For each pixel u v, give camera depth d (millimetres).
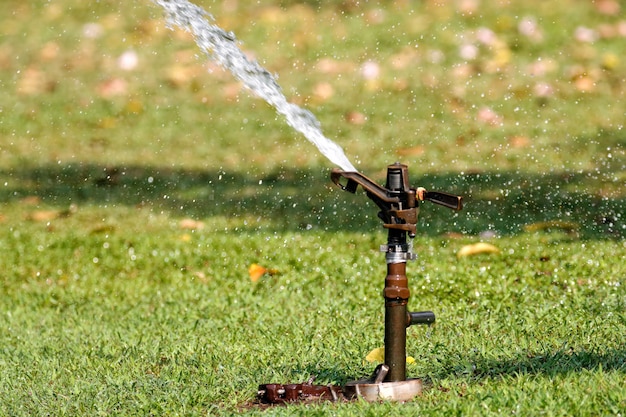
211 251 21344
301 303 17953
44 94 34750
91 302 18953
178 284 19625
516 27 38656
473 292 17812
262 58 37000
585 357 13969
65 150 30109
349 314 17062
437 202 12023
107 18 40875
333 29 39281
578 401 12047
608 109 31625
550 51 36562
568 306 16797
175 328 16938
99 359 15281
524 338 15180
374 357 14414
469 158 27766
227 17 40688
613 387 12586
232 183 26750
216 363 14734
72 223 23984
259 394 13219
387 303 12578
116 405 13289
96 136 31297
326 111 32438
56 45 38812
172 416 12773
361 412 12031
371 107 32562
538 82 33969
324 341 15500
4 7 42344
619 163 26781
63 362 15305
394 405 12336
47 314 18359
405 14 40219
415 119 31422
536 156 27641
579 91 33250
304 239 21828
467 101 32625
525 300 17297
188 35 39188
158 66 36812
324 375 13789
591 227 22031
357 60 36531
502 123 30688
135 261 20984
